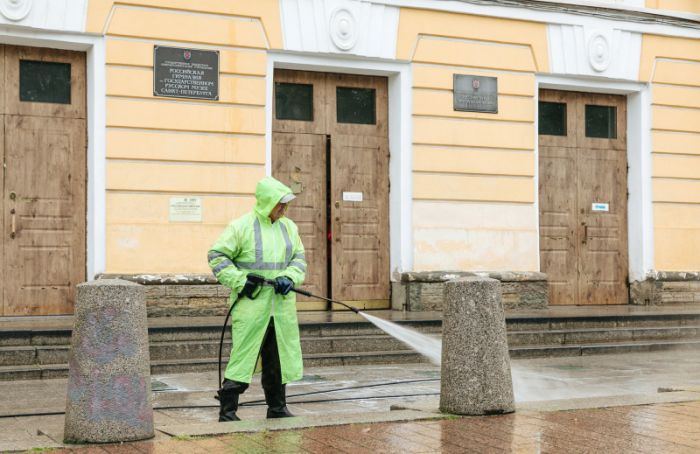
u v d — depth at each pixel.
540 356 11.27
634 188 15.82
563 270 15.44
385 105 14.13
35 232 12.10
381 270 14.01
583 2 15.04
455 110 14.18
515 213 14.57
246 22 12.96
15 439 6.08
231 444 5.42
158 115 12.45
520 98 14.68
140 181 12.34
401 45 13.84
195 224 12.58
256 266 6.71
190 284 12.38
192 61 12.63
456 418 6.26
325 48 13.36
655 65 15.73
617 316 12.56
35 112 12.14
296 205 13.55
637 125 15.77
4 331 9.57
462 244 14.15
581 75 15.14
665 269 15.75
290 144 13.56
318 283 13.65
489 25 14.45
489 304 6.46
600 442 5.44
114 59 12.23
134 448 5.34
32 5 11.77
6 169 11.97
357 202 13.91
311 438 5.59
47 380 9.02
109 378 5.52
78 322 5.58
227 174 12.80
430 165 14.01
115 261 12.16
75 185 12.30
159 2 12.46
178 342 10.16
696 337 12.63
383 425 6.02
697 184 16.03
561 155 15.52
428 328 11.58
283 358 6.75
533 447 5.32
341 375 9.55
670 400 7.02
